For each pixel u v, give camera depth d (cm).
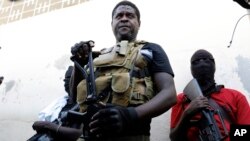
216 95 215
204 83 226
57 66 344
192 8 305
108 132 107
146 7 331
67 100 221
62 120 195
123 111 112
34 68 359
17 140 325
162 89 135
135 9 192
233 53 262
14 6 443
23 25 408
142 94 134
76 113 125
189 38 289
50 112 220
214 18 288
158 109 124
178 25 303
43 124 194
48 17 393
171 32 302
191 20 299
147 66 146
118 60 144
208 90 219
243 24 272
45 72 348
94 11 361
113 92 132
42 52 366
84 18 363
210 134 178
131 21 181
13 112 344
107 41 330
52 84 335
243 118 197
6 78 372
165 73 143
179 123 195
